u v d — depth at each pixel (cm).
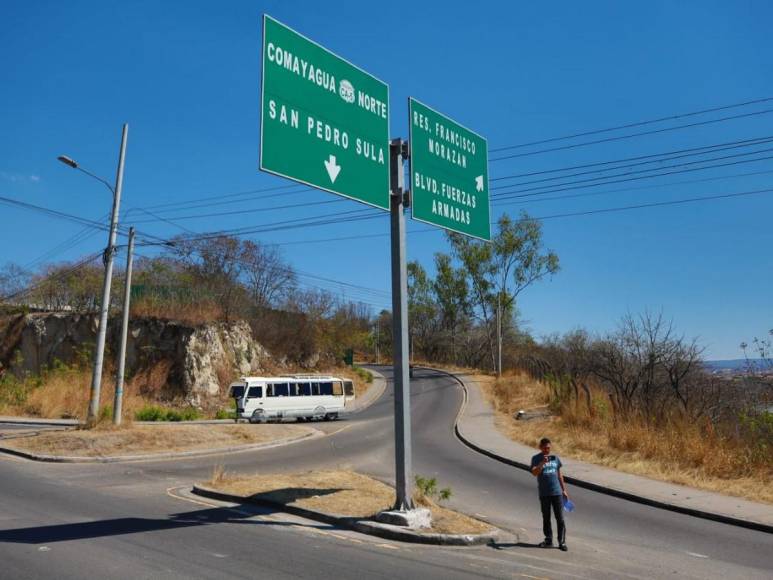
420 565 734
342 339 6231
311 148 905
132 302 4422
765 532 1057
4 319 4672
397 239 1034
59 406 3234
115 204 2219
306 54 923
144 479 1468
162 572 658
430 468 1767
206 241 5434
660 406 2077
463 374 6022
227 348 4588
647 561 821
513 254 5919
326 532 908
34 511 1011
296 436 2530
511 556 812
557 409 2831
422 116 1111
